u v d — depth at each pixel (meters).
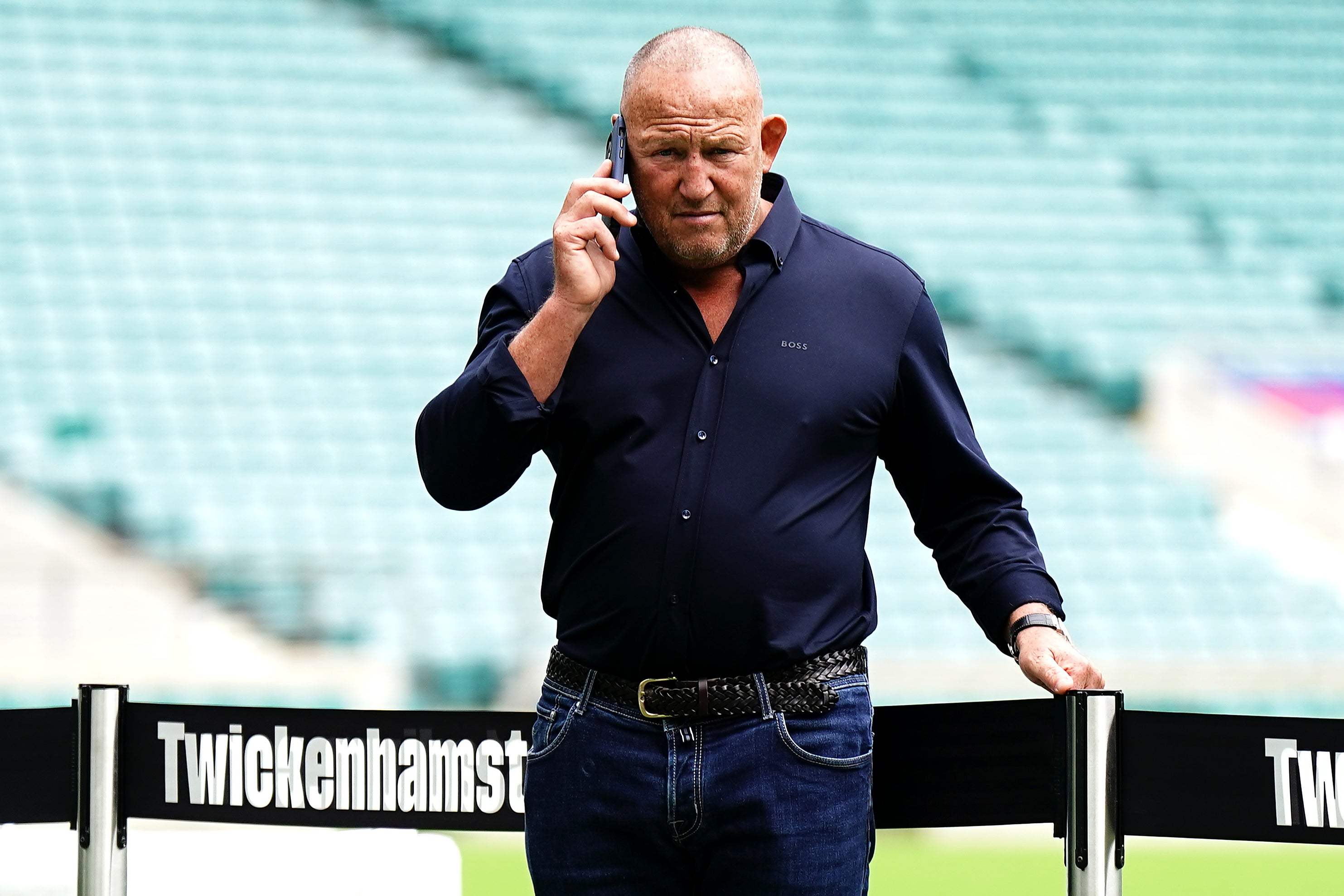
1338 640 23.88
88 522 23.83
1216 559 25.17
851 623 5.49
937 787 5.88
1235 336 28.02
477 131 29.73
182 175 28.73
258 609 22.80
